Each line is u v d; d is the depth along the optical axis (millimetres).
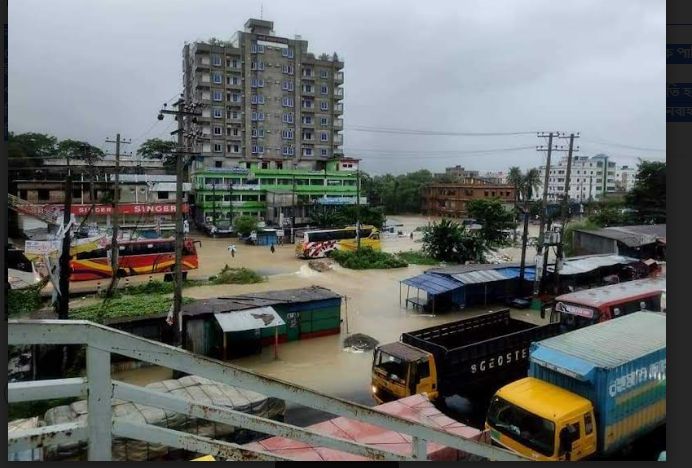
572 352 11609
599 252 40969
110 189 55688
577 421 10234
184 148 20328
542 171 114500
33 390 2305
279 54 83188
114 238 23188
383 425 3309
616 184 130375
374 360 14492
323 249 44719
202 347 19406
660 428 12391
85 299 27469
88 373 2406
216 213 66688
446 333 16828
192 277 35531
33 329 2256
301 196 69000
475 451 4023
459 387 14258
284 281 34969
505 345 15336
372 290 32656
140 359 2486
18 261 28094
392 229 65812
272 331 21328
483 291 29391
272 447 8648
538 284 28188
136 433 2547
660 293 20484
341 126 89250
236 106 80250
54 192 54031
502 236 50125
